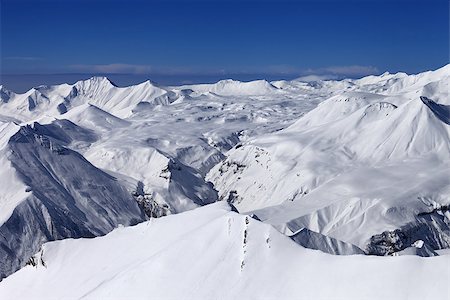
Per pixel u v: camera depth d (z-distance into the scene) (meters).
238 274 67.69
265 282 64.94
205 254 73.44
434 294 53.53
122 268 90.12
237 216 75.06
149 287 73.19
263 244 69.62
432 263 56.25
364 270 59.62
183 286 70.00
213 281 68.38
